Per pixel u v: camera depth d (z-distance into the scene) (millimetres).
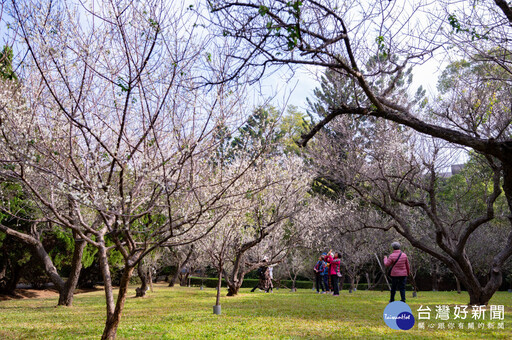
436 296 17703
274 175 14047
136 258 6652
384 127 13336
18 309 12414
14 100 6223
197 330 7441
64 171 5938
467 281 12266
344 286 30375
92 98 6352
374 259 25344
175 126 6207
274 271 25781
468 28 7625
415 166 12797
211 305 12781
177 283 32594
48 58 5727
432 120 12961
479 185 17422
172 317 9602
